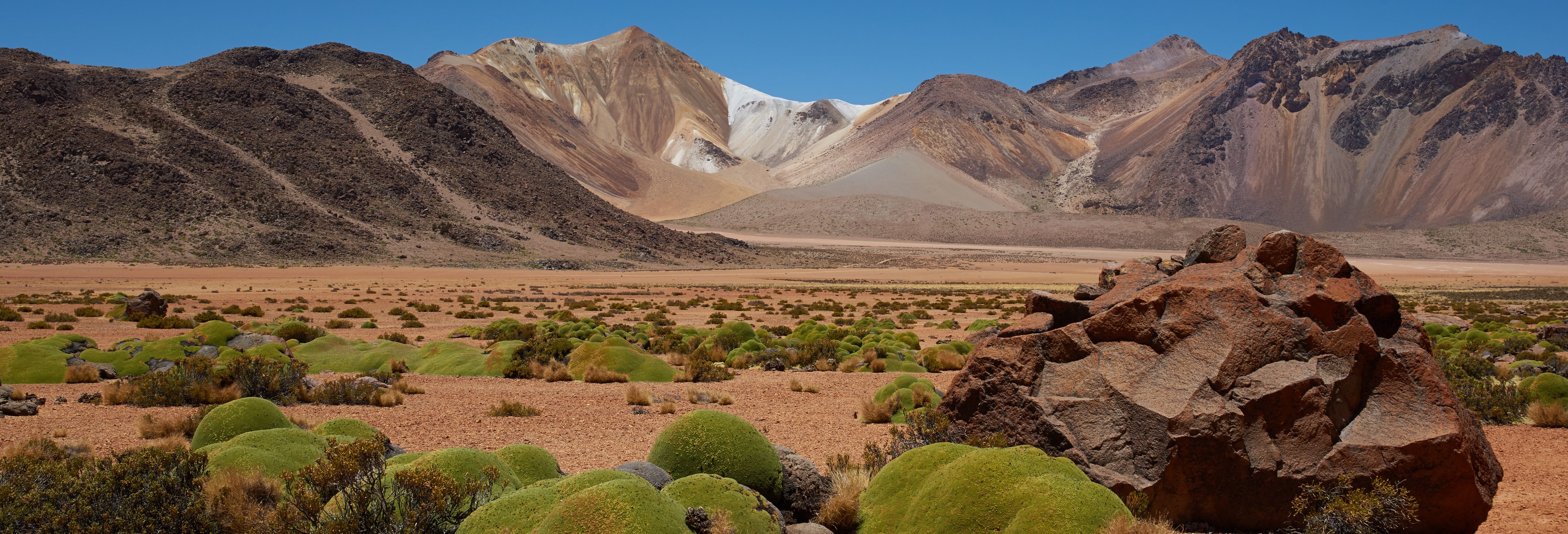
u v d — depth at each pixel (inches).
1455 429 299.6
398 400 618.2
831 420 566.6
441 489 246.8
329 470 259.6
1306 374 310.7
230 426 355.6
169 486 279.9
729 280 3806.6
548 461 316.5
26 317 1456.7
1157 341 331.3
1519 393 604.7
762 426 540.4
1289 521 299.6
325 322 1461.6
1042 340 352.2
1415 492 298.4
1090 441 321.4
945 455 283.9
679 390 705.0
